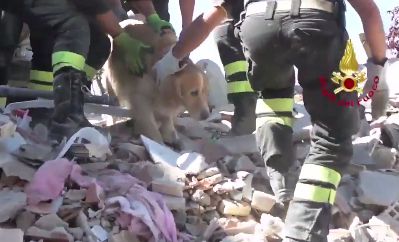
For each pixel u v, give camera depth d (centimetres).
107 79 457
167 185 358
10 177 337
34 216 321
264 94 367
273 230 346
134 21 459
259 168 408
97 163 365
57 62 371
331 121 324
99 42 421
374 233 359
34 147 354
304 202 320
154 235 325
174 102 435
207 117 435
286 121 366
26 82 491
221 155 427
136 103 437
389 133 454
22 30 475
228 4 388
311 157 326
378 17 324
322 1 319
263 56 335
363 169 409
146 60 439
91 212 328
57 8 371
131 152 397
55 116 374
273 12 322
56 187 330
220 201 369
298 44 319
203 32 395
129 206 331
